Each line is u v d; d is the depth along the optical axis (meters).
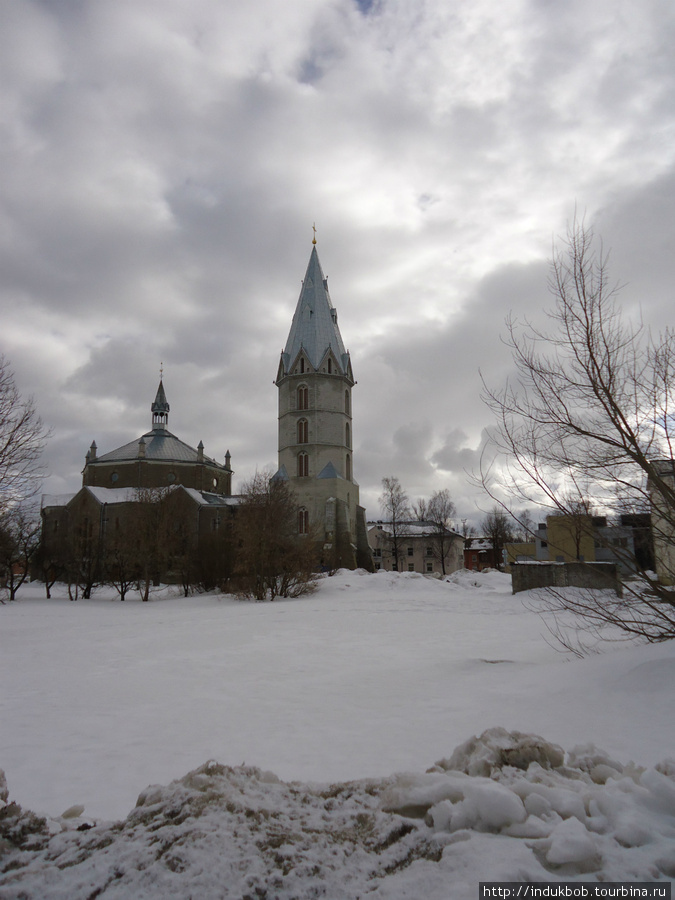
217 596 45.09
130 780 6.25
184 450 90.44
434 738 7.36
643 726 7.11
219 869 3.64
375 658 14.91
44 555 63.38
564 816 4.09
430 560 103.00
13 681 12.59
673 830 3.87
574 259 11.22
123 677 12.88
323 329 80.00
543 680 10.45
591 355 10.80
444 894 3.28
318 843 4.01
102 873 3.69
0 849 4.23
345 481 76.25
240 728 8.26
